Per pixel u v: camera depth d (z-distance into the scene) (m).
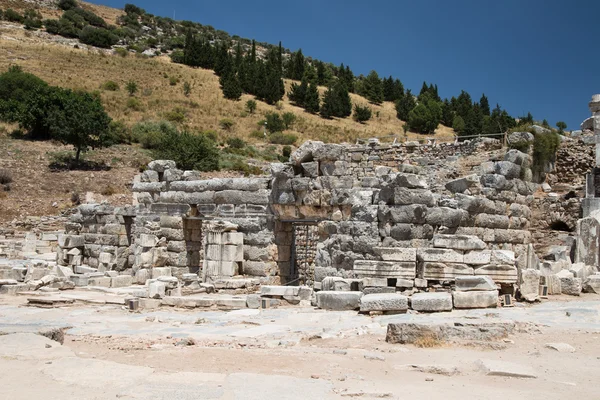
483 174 24.44
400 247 18.20
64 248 31.91
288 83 128.12
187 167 59.78
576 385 8.38
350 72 137.50
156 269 26.81
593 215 23.91
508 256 16.70
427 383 8.38
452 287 16.62
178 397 7.21
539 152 26.62
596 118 26.86
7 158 57.59
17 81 76.88
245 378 8.23
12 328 11.20
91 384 7.75
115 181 55.03
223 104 98.75
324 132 90.44
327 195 22.91
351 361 9.78
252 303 17.42
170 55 130.38
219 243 24.59
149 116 81.38
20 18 137.88
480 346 10.86
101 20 156.38
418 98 126.75
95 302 18.95
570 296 17.55
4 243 39.97
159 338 12.38
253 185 25.36
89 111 60.88
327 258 21.84
